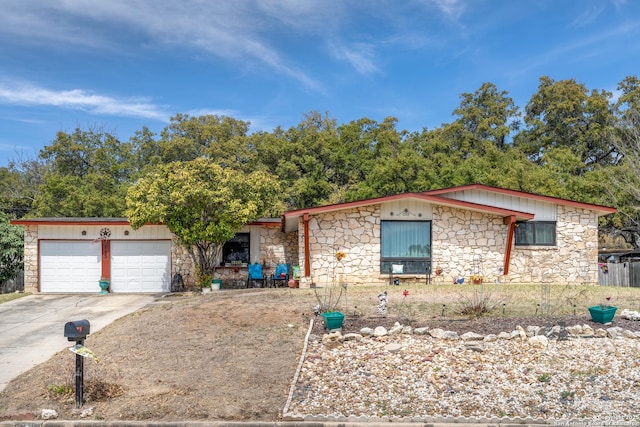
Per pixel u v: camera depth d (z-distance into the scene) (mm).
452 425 7098
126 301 18219
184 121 41781
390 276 18641
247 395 8125
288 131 41219
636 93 36375
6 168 42406
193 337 10945
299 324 11703
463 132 40656
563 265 19625
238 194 20391
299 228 18859
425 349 9781
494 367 8953
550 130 39625
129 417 7547
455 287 16984
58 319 15109
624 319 11938
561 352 9594
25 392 8695
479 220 19109
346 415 7383
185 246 20344
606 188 28344
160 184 19531
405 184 31047
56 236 21484
